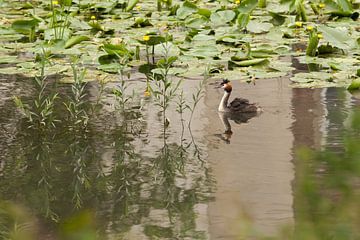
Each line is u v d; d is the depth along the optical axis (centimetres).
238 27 2036
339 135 1150
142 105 1359
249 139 1172
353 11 2273
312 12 2334
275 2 2506
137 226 875
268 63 1603
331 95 1393
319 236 629
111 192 988
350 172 584
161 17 2278
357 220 658
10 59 1683
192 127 1244
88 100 1395
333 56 1711
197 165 1076
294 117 1269
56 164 1095
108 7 2358
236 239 812
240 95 1416
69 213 922
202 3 2558
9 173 1062
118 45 1664
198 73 1548
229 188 977
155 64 1658
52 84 1493
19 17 2306
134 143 1177
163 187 1000
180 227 861
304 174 588
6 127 1253
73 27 2097
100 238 841
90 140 1193
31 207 942
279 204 902
